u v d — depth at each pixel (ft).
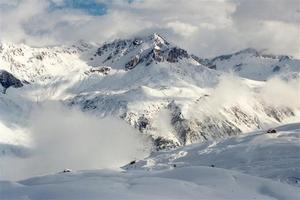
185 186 547.49
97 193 511.81
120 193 512.63
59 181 601.62
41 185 555.69
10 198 512.63
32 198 513.45
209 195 529.04
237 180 595.06
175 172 629.51
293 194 558.97
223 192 542.16
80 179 594.65
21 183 612.70
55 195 513.86
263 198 534.37
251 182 586.86
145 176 617.62
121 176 620.49
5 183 569.23
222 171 619.67
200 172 623.36
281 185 581.53
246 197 531.09
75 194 512.22
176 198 506.89
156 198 499.51
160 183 555.28
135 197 500.33
